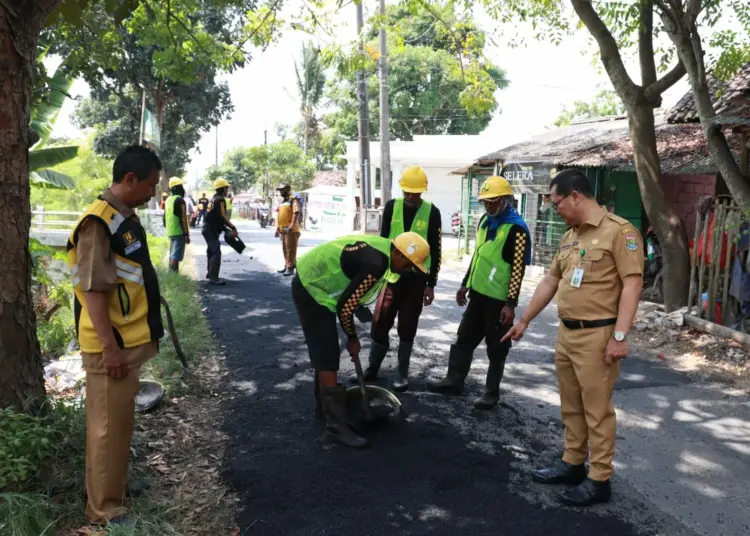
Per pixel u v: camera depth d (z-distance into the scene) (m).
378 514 3.32
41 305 8.84
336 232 26.25
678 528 3.25
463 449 4.15
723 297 7.19
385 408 4.56
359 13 17.58
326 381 4.18
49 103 10.66
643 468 3.96
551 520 3.30
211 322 7.72
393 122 33.62
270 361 6.11
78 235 2.91
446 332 7.46
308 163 40.97
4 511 2.83
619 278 3.34
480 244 4.89
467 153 25.27
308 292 4.14
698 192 12.27
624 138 12.44
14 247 3.61
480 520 3.28
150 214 18.17
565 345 3.51
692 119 9.76
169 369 5.52
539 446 4.23
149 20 8.32
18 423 3.34
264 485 3.60
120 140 27.97
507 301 4.70
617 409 5.02
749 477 3.86
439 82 32.31
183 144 29.61
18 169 3.60
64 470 3.37
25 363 3.69
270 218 32.59
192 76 9.37
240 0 9.36
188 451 4.03
